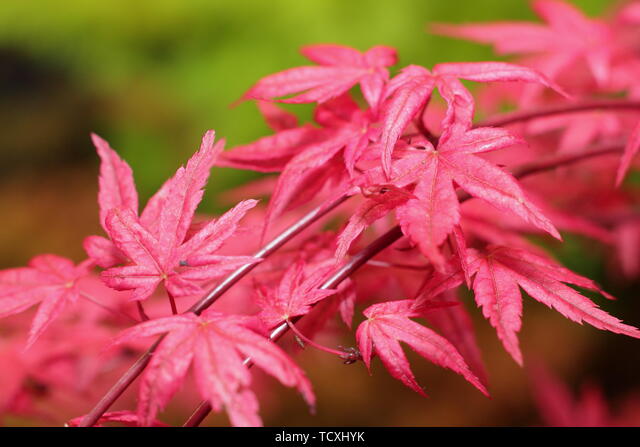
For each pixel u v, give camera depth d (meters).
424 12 0.90
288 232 0.42
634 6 0.55
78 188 1.39
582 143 0.53
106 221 0.41
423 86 0.42
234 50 1.01
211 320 0.39
